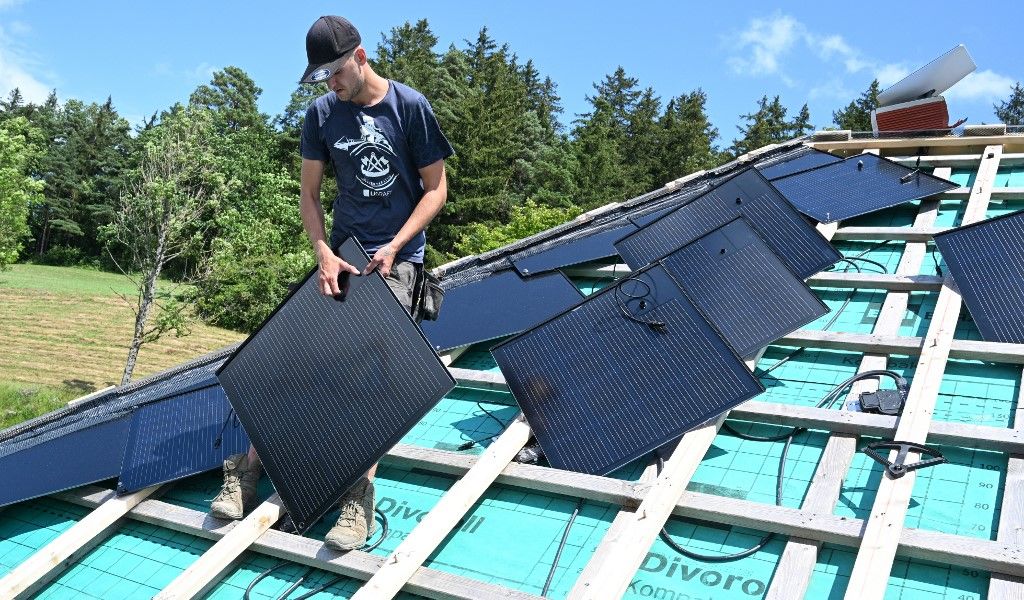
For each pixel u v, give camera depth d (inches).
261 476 158.1
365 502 128.2
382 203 145.2
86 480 153.6
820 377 170.1
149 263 833.5
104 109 2662.4
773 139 2603.3
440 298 154.6
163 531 143.4
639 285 169.6
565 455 145.2
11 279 1665.8
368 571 120.1
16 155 1027.9
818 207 250.5
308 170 147.4
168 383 219.9
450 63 2578.7
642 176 2263.8
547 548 127.5
